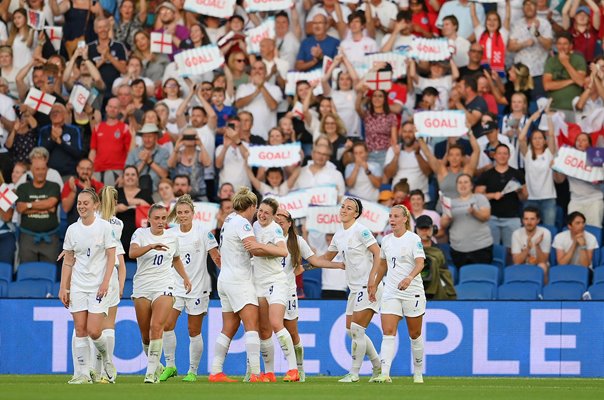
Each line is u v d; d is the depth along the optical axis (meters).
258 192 68.94
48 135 71.69
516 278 63.69
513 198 67.88
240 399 35.31
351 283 48.59
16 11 76.06
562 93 73.88
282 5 73.81
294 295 49.19
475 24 76.88
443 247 66.25
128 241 64.88
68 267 44.59
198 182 69.31
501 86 74.81
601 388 46.44
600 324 58.34
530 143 69.50
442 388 44.00
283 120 70.50
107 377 46.47
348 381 49.06
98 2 80.00
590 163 67.25
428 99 71.06
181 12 78.69
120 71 76.31
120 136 70.75
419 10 77.88
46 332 59.62
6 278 65.38
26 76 75.62
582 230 65.50
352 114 73.56
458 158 67.56
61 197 69.12
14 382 47.00
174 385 43.31
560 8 78.44
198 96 71.81
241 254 45.78
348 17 77.06
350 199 48.22
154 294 45.66
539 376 58.38
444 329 58.72
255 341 46.22
